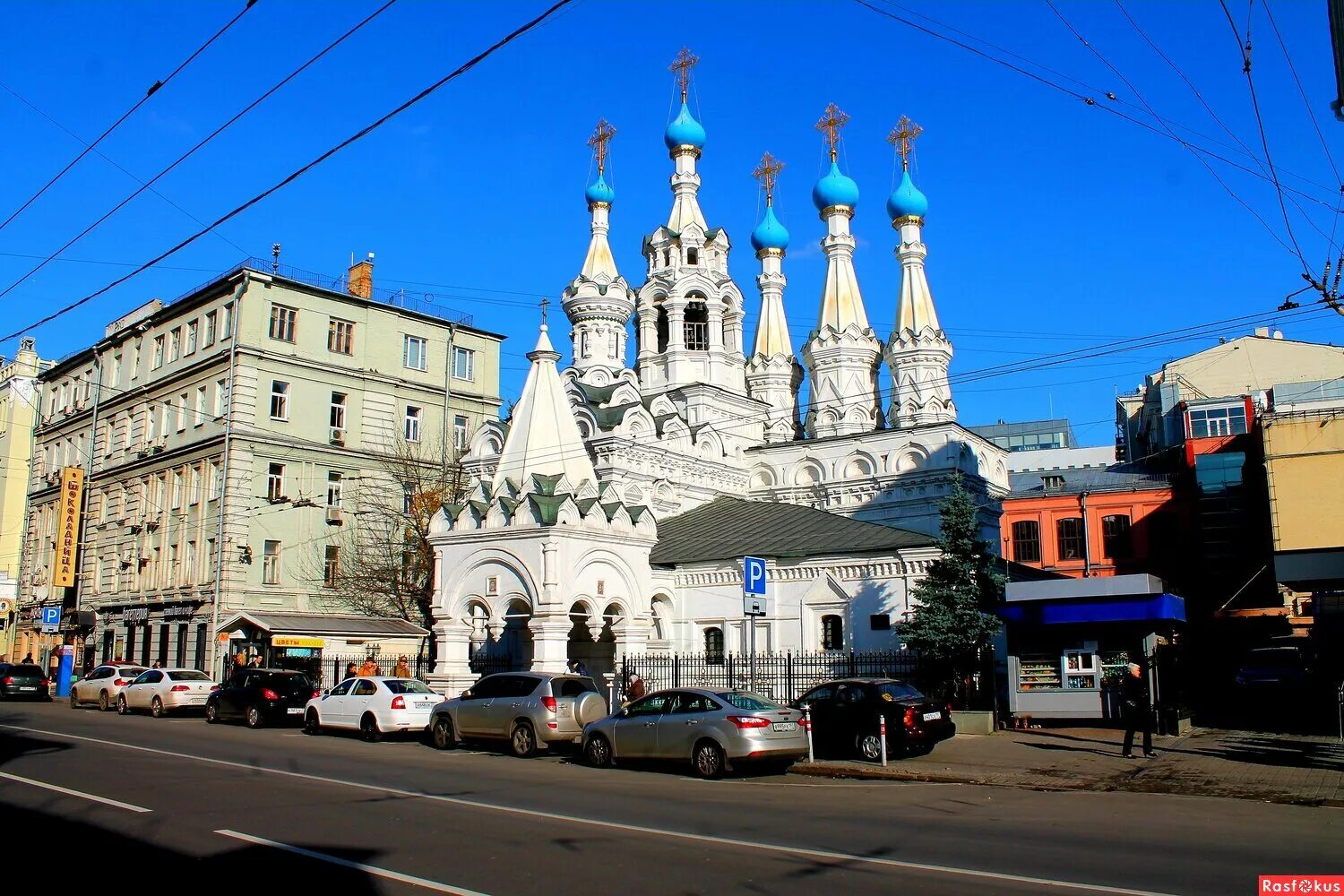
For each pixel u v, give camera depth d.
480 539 35.69
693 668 39.59
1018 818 16.08
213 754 24.31
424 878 11.58
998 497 63.06
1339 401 56.56
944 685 32.75
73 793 17.45
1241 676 35.88
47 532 69.69
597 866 12.16
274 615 50.09
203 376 55.66
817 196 69.38
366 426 57.59
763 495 60.66
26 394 77.19
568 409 39.16
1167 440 70.38
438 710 27.86
